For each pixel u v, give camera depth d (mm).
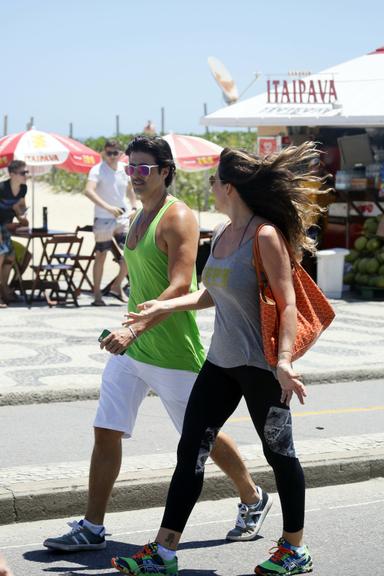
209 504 15922
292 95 41938
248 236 12117
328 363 26328
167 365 13352
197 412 12406
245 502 14125
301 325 12117
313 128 44125
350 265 42000
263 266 11945
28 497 14836
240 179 12133
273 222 12234
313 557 13398
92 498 13586
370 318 34906
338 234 43562
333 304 38375
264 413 12180
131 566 12047
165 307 12727
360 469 17188
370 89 42125
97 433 13516
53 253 37625
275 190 12102
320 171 43469
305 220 12297
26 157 38250
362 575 12805
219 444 13773
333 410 22156
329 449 17625
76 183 107625
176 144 43344
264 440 12273
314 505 15820
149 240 13398
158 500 15703
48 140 39188
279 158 12195
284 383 11734
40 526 14711
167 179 13594
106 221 36500
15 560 13203
